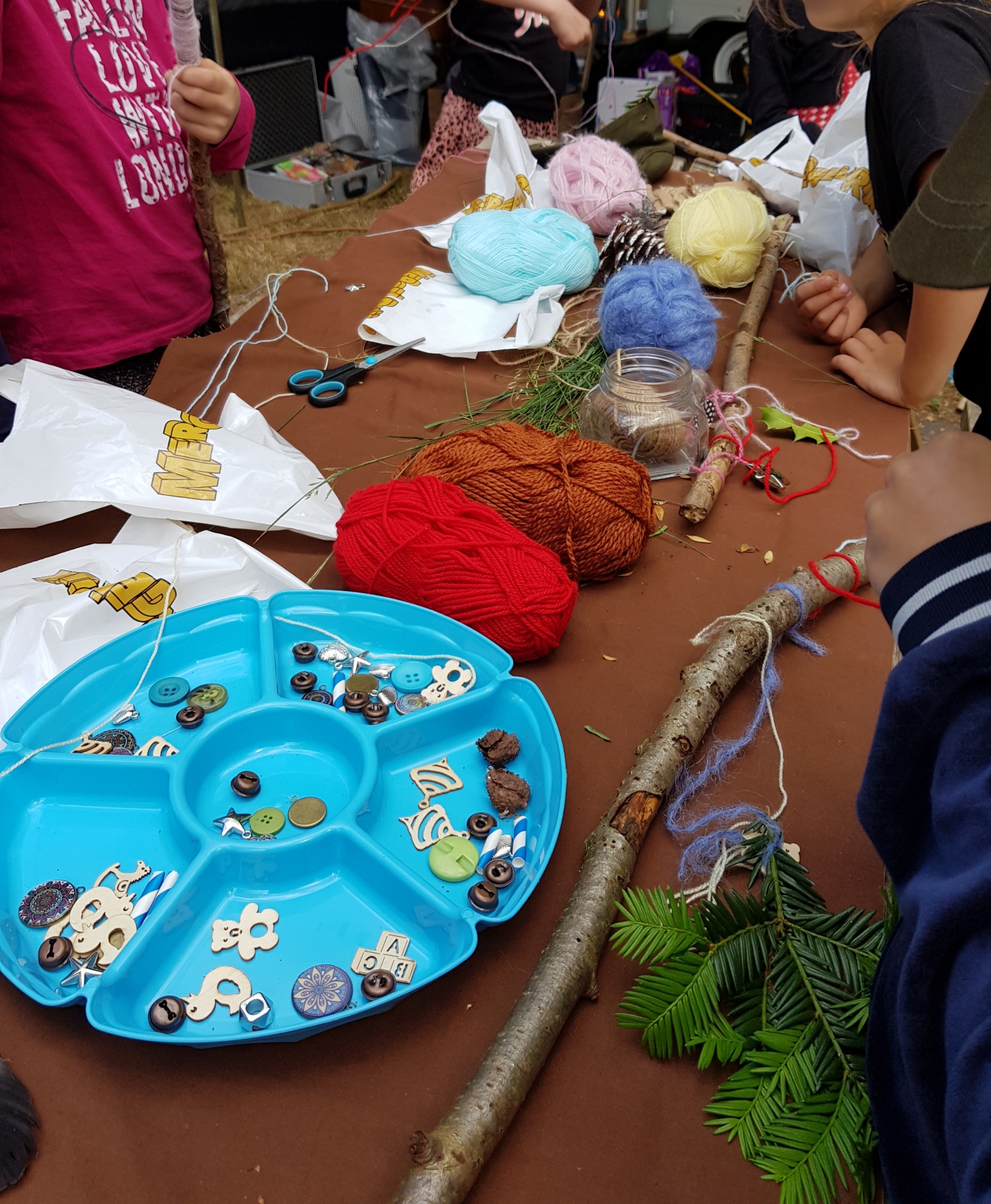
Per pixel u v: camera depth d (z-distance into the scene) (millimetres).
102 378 1600
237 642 909
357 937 669
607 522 983
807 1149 540
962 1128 357
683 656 956
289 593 919
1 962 611
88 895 667
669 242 1671
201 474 1060
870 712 900
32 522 1031
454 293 1583
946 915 372
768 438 1319
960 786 394
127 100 1464
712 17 4023
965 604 414
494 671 859
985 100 493
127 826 736
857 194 1639
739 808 767
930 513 466
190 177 1622
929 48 1034
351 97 4176
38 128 1357
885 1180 505
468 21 2555
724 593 1042
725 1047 593
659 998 608
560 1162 564
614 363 1157
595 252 1603
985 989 362
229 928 667
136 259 1533
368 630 915
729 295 1701
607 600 1031
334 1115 582
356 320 1574
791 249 1814
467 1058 612
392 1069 606
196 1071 601
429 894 655
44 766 743
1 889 681
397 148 4176
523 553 900
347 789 773
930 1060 414
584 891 683
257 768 792
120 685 853
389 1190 548
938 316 988
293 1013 612
